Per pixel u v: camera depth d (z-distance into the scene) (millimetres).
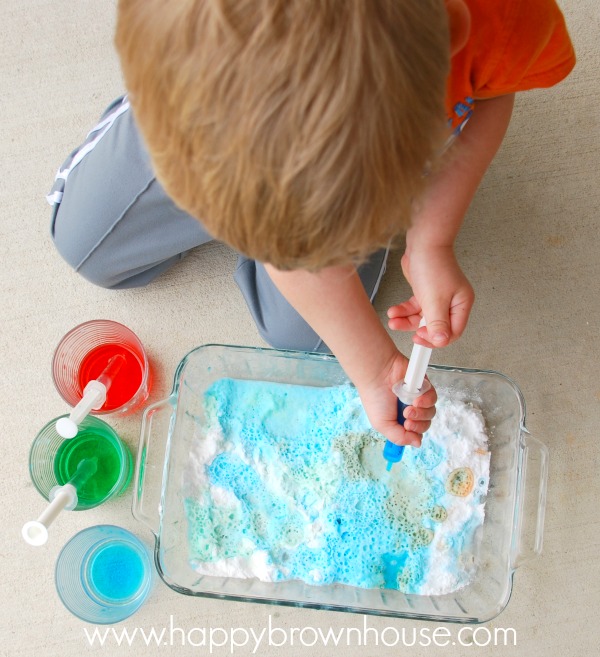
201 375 1021
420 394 775
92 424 1044
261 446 1004
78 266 1037
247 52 454
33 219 1126
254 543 977
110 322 1052
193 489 989
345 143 466
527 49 727
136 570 1040
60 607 1046
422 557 974
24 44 1130
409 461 995
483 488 991
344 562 971
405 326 857
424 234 817
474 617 925
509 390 976
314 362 1002
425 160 516
